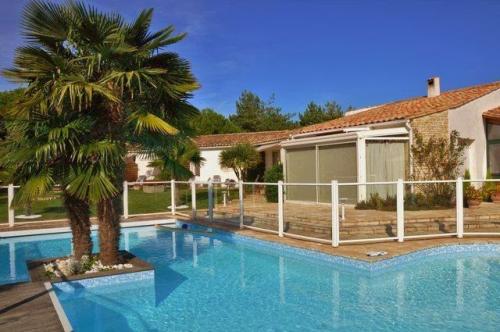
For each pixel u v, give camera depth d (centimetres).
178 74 927
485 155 1830
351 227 1188
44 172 844
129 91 901
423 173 1642
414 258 987
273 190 2031
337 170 1720
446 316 677
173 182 1891
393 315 688
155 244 1379
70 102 845
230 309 741
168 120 968
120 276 880
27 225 1612
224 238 1405
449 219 1255
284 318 691
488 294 776
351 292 809
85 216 955
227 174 3288
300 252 1077
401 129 1667
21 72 841
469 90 2044
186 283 907
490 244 1074
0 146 898
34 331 536
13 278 1008
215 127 5328
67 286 832
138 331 655
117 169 922
